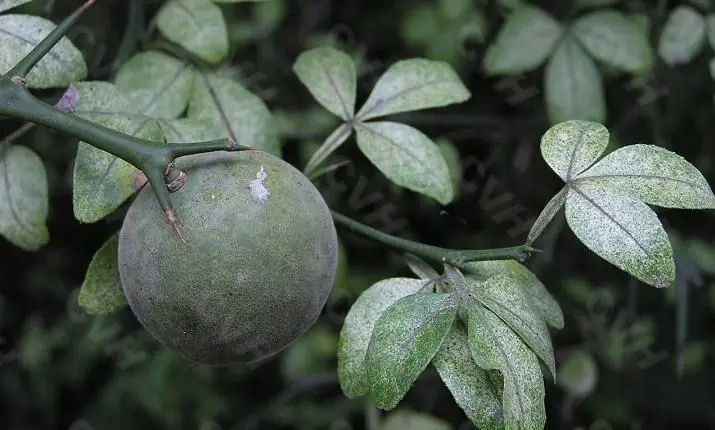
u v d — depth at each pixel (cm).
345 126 43
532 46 47
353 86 43
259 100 43
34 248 43
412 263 41
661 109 52
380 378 38
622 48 47
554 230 51
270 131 43
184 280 38
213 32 43
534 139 53
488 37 52
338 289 50
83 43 50
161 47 44
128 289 39
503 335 38
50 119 38
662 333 55
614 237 38
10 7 41
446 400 56
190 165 38
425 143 42
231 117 43
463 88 43
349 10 55
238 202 38
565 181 39
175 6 44
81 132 38
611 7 50
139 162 37
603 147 39
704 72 51
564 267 54
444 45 52
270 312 38
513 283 39
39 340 61
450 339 39
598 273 54
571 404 55
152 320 38
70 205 56
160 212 38
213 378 63
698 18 48
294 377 58
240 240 38
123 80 43
